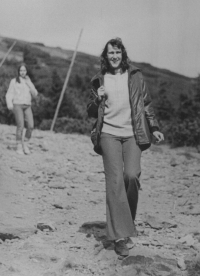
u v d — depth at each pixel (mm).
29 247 4875
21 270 4324
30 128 10500
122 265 4449
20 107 10305
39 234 5348
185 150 13016
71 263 4426
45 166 9250
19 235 5184
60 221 5809
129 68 4750
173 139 14438
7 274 4215
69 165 9508
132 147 4672
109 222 4582
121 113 4719
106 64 4816
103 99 4691
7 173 8273
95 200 6980
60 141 12617
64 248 4906
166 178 8727
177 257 4633
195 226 5707
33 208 6480
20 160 9664
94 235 5301
